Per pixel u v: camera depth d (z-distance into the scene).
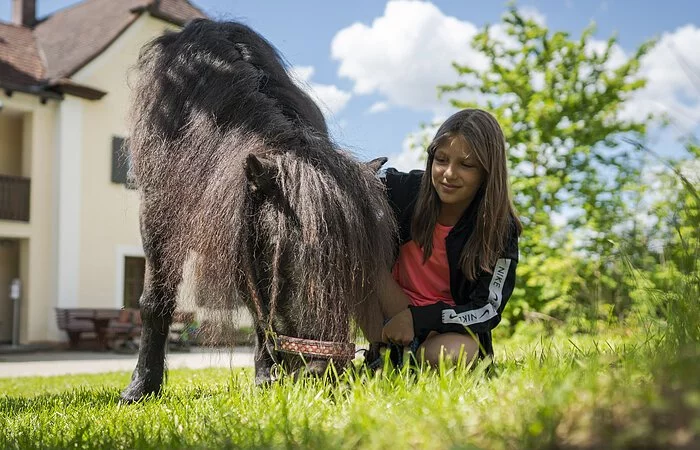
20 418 3.45
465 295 3.38
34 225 16.45
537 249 9.05
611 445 1.50
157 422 2.79
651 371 1.92
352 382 2.58
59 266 16.45
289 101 3.47
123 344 16.28
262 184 2.83
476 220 3.25
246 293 2.96
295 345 2.65
